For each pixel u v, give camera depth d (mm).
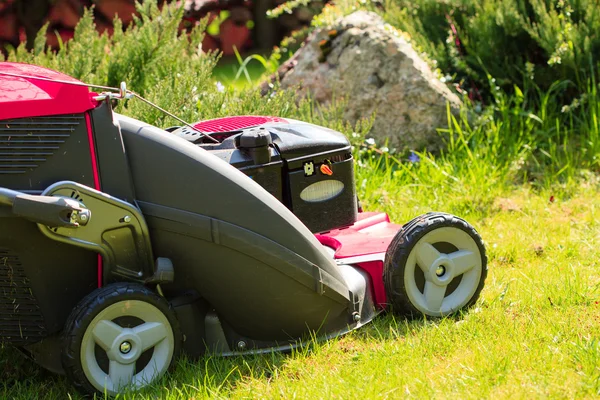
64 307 2600
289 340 2779
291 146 2816
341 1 4465
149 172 2613
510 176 3863
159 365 2631
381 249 2932
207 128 2930
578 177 3838
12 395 2658
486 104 4219
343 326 2824
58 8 6137
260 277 2688
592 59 4078
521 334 2744
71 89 2531
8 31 6086
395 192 3730
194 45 3820
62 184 2518
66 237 2537
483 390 2529
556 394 2498
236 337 2758
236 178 2648
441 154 3896
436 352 2711
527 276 3084
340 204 2887
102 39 3758
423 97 3961
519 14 4238
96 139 2566
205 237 2637
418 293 2854
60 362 2607
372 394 2543
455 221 2852
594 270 3107
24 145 2520
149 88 3523
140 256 2613
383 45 4027
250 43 6801
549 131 4000
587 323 2795
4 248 2529
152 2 3848
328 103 4070
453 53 4211
